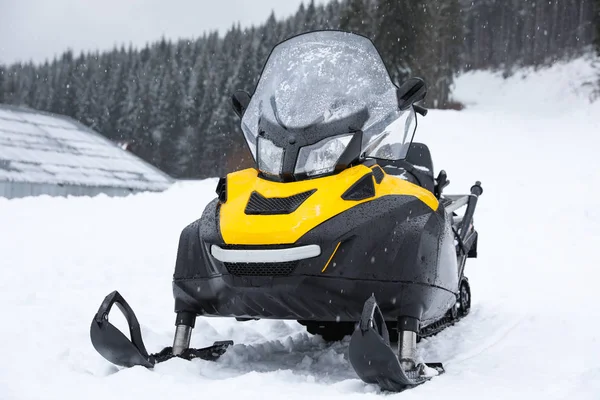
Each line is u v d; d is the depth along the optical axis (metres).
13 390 3.11
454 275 3.94
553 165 20.73
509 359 4.02
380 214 3.58
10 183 30.83
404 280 3.51
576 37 72.56
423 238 3.60
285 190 3.69
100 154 38.88
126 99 85.50
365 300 3.53
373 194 3.67
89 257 8.19
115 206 13.88
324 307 3.56
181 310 3.95
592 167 19.08
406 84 4.09
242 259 3.51
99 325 3.53
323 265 3.46
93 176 35.06
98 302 5.84
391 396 3.11
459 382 3.42
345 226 3.49
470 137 29.62
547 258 8.28
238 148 73.50
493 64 76.31
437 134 30.17
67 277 6.95
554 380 3.51
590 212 11.16
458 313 5.54
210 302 3.85
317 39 4.29
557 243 9.22
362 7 54.25
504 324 5.20
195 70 79.38
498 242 9.48
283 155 3.78
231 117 74.06
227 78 76.81
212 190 15.78
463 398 3.11
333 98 3.94
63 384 3.25
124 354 3.57
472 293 6.61
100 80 89.56
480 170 20.41
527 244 9.25
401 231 3.58
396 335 4.42
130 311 3.73
